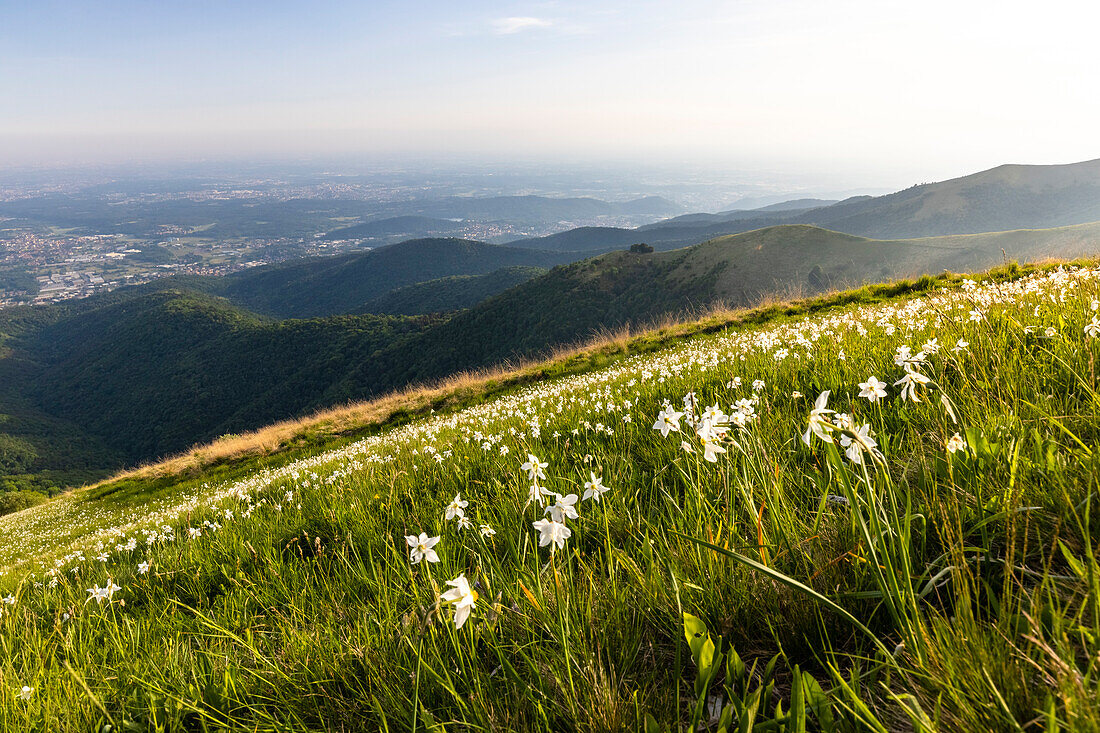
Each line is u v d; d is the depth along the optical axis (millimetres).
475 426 9258
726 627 1821
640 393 6266
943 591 1719
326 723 1973
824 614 1722
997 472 1928
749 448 2328
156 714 2414
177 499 19719
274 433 27047
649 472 3713
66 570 7688
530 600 1961
